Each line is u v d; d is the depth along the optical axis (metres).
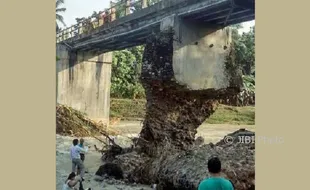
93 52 17.92
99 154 13.58
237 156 9.83
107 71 17.83
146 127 11.95
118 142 14.60
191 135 11.83
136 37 14.64
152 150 11.46
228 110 14.14
